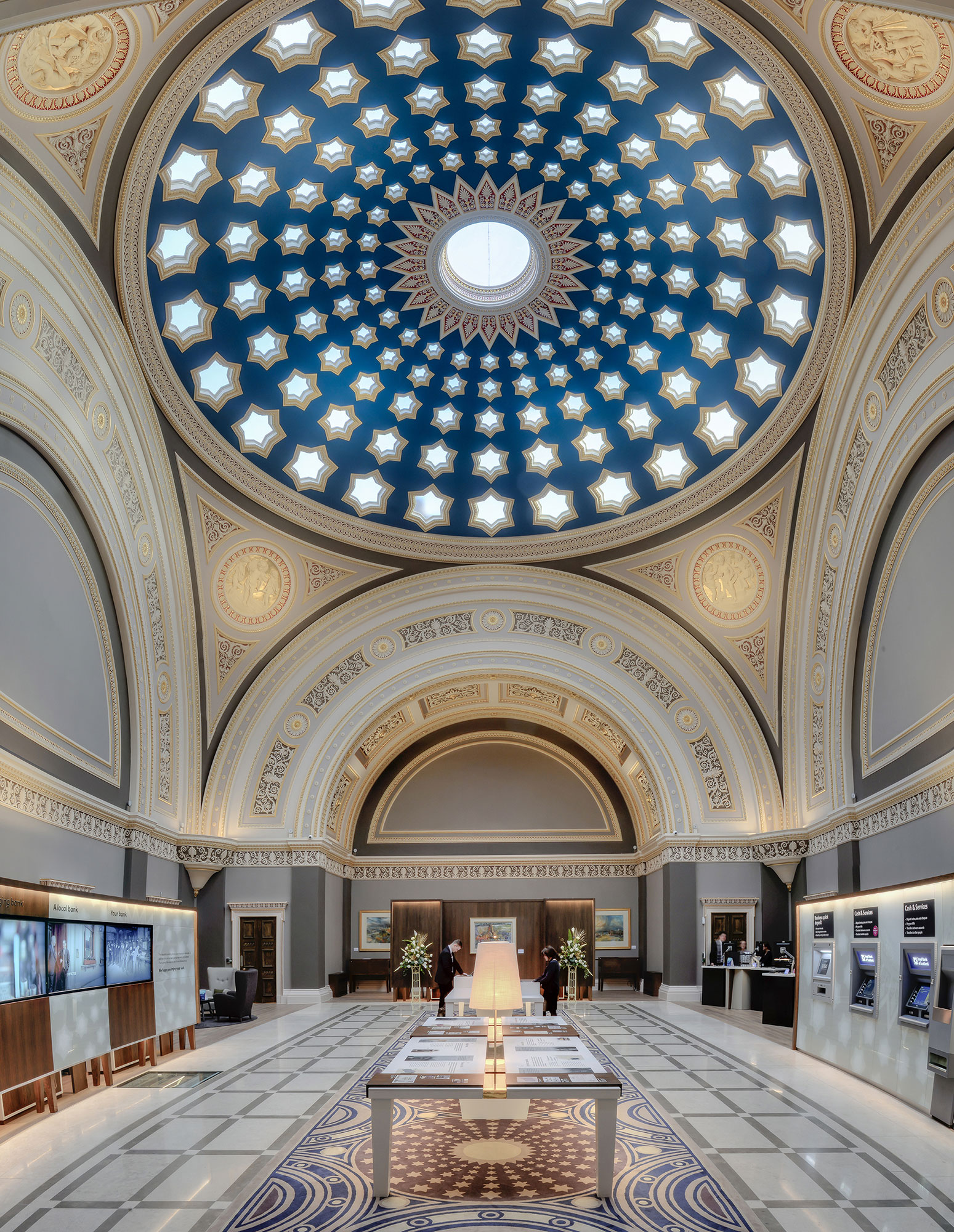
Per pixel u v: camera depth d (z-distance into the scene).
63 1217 5.34
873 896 9.68
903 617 13.01
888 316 12.34
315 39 12.03
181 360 15.43
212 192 13.52
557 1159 6.41
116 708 14.96
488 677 20.69
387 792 24.72
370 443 18.45
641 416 17.98
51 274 11.56
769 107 11.88
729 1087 9.03
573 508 19.55
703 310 15.87
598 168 14.66
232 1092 9.02
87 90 10.27
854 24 9.61
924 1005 8.27
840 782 15.48
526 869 24.20
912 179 10.93
